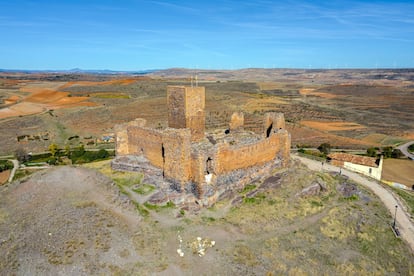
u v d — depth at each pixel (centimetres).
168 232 2919
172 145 3444
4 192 3797
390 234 3136
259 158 4109
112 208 3241
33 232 2827
